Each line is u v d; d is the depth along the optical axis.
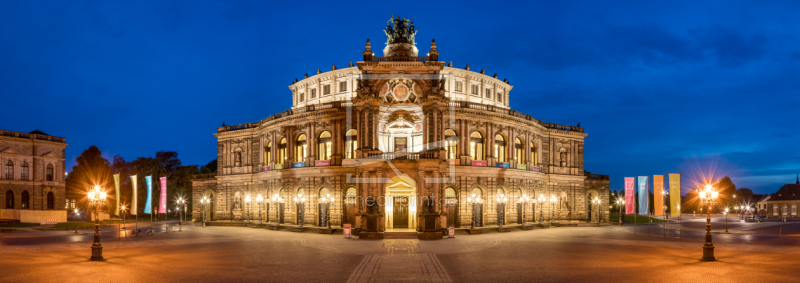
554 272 33.59
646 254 43.16
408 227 65.94
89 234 68.88
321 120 70.94
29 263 37.97
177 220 115.06
